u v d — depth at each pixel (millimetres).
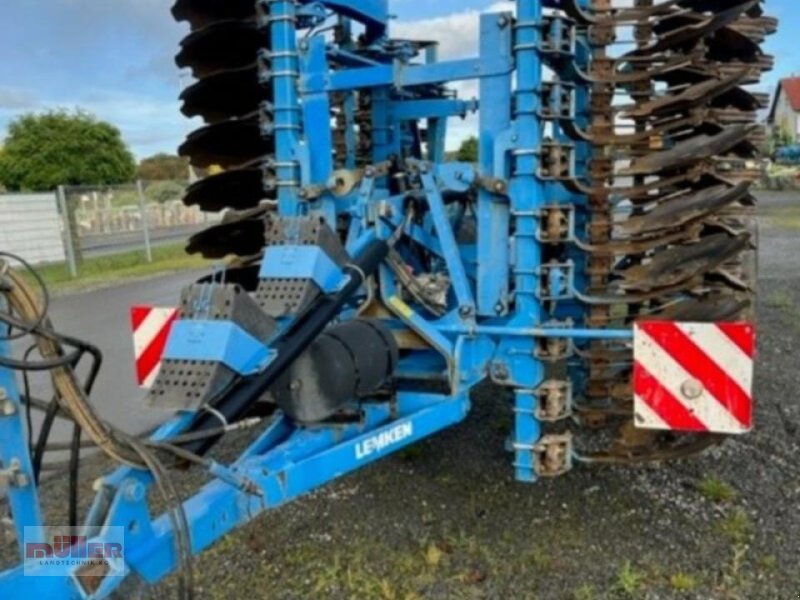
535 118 2576
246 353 1950
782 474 3352
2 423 1684
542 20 2547
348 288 2318
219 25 3336
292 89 2957
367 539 2895
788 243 12281
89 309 8953
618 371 2949
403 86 2990
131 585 1743
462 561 2713
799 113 48656
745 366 2242
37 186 22547
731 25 3006
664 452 2766
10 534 2805
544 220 2633
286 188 3000
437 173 2824
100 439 1722
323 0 3268
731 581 2518
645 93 3020
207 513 1917
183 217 20828
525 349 2676
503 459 3586
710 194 2768
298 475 2148
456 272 2750
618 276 3008
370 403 2594
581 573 2602
